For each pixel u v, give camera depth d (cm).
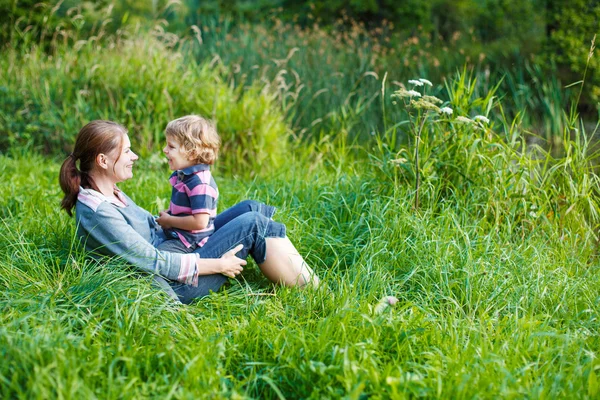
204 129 312
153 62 671
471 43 911
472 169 410
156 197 428
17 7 813
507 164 407
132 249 293
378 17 1045
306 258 364
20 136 603
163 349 239
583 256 380
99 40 787
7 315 254
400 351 249
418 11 1003
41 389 198
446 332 271
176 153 312
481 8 980
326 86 725
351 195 427
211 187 314
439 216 379
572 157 408
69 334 239
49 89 639
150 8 1193
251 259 354
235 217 335
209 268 301
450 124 423
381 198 411
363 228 385
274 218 398
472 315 296
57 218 375
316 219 407
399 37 968
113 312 263
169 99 605
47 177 522
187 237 318
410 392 219
